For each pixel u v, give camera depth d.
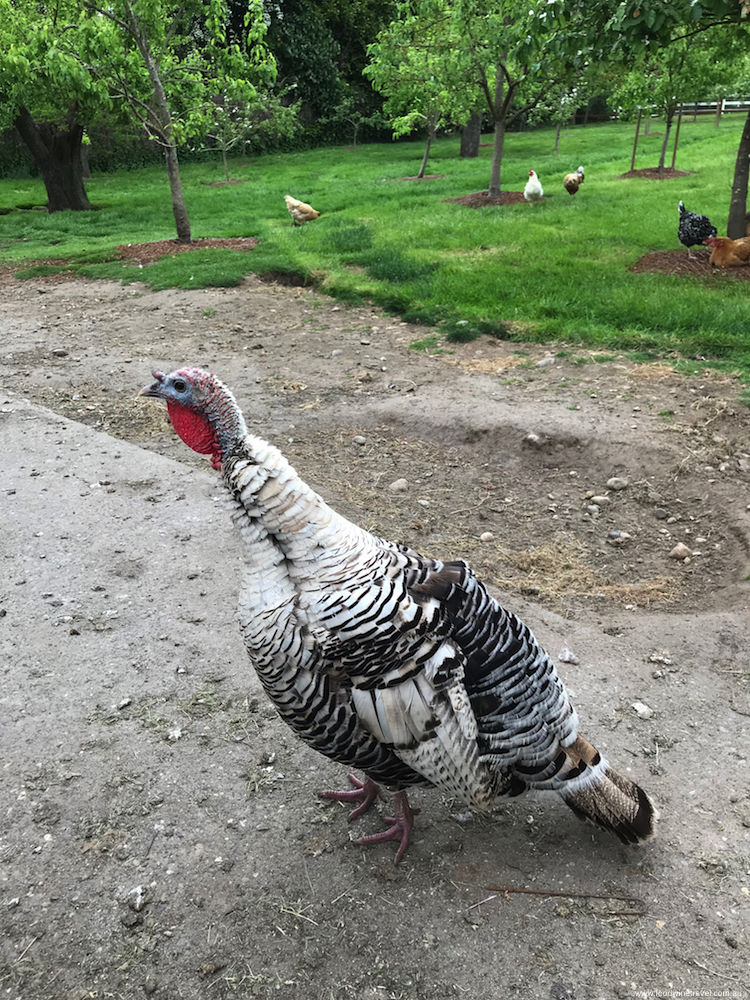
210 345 3.25
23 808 1.12
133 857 1.05
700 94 6.98
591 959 0.91
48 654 1.43
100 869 1.03
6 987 0.90
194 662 1.41
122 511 1.92
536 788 0.97
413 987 0.89
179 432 0.94
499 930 0.95
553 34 3.78
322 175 8.96
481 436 2.37
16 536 1.81
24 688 1.35
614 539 1.89
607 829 0.98
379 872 1.03
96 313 3.81
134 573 1.67
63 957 0.93
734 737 1.22
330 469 2.23
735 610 1.54
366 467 2.26
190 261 4.66
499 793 0.96
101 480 2.08
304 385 2.79
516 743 0.92
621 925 0.95
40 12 5.45
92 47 4.48
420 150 11.60
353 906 0.98
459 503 2.08
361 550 0.92
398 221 5.57
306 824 1.10
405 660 0.86
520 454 2.29
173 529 1.84
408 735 0.88
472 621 0.91
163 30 5.00
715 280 3.72
